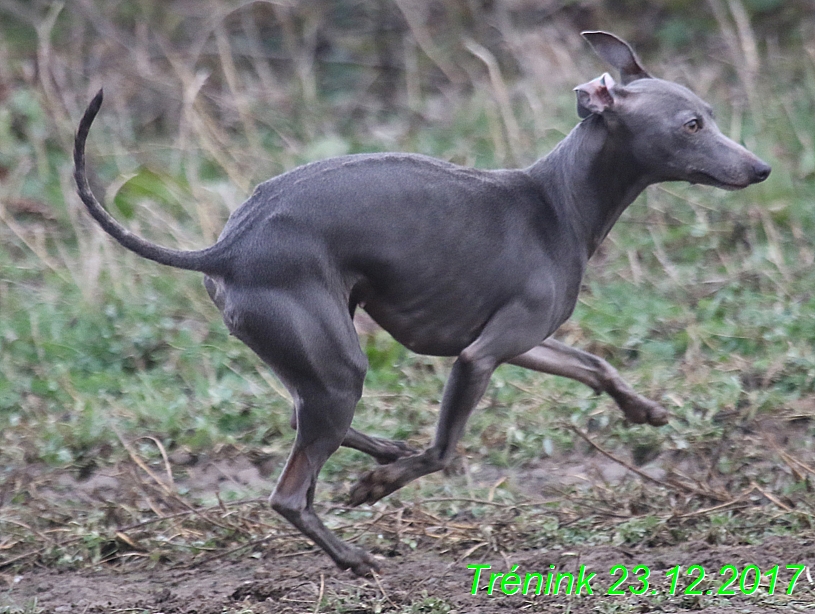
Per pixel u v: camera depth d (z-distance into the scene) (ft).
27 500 77.30
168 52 138.51
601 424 82.53
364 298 60.90
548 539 69.67
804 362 87.81
